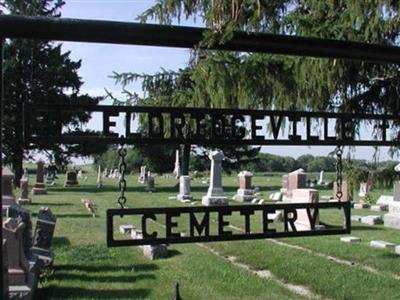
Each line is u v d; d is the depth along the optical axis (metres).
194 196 34.91
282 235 3.37
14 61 42.56
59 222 19.80
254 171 86.56
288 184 28.91
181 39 3.03
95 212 23.34
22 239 8.71
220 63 7.36
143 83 9.41
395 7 6.40
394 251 12.95
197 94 7.59
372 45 3.34
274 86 7.63
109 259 12.22
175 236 3.18
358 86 7.33
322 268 10.92
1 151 2.76
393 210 18.89
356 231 17.11
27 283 8.61
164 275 10.66
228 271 10.81
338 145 3.62
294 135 3.50
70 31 2.82
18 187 44.72
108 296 9.23
